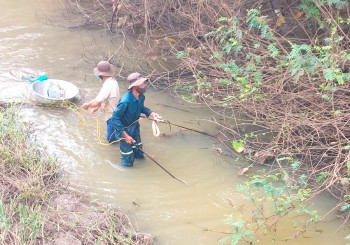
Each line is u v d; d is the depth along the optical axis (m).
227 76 7.72
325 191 6.21
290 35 8.18
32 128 6.99
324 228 5.71
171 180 6.35
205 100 7.76
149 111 6.47
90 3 10.98
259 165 6.66
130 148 6.38
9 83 7.95
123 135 6.27
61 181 6.09
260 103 7.31
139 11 9.42
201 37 8.70
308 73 6.73
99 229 5.34
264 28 7.15
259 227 5.58
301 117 6.84
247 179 6.40
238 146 6.86
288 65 6.92
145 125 7.39
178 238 5.49
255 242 5.46
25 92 7.75
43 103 7.43
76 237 5.23
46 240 5.15
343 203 5.79
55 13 10.58
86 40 9.59
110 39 9.66
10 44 9.21
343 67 6.74
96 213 5.61
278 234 5.57
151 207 5.89
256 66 7.48
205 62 8.01
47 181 6.01
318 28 7.72
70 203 5.71
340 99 6.83
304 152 6.71
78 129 7.07
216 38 7.81
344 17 7.56
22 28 9.85
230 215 5.42
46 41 9.45
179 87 8.17
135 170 6.46
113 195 6.01
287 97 7.12
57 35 9.70
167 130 7.29
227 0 8.41
